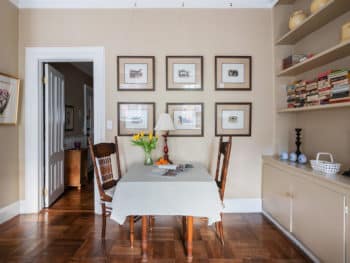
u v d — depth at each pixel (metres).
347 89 1.76
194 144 2.88
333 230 1.65
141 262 1.86
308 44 2.55
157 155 2.86
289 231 2.25
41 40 2.82
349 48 1.79
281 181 2.41
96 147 2.29
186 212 1.81
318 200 1.81
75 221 2.63
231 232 2.37
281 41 2.74
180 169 2.27
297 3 2.74
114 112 2.84
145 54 2.85
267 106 2.90
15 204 2.78
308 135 2.56
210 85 2.87
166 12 2.85
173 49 2.86
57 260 1.88
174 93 2.86
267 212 2.76
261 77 2.89
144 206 1.82
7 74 2.62
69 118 4.50
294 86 2.59
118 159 2.62
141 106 2.84
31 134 2.85
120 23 2.83
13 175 2.74
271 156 2.84
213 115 2.88
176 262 1.86
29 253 1.98
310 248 1.92
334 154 2.14
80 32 2.83
